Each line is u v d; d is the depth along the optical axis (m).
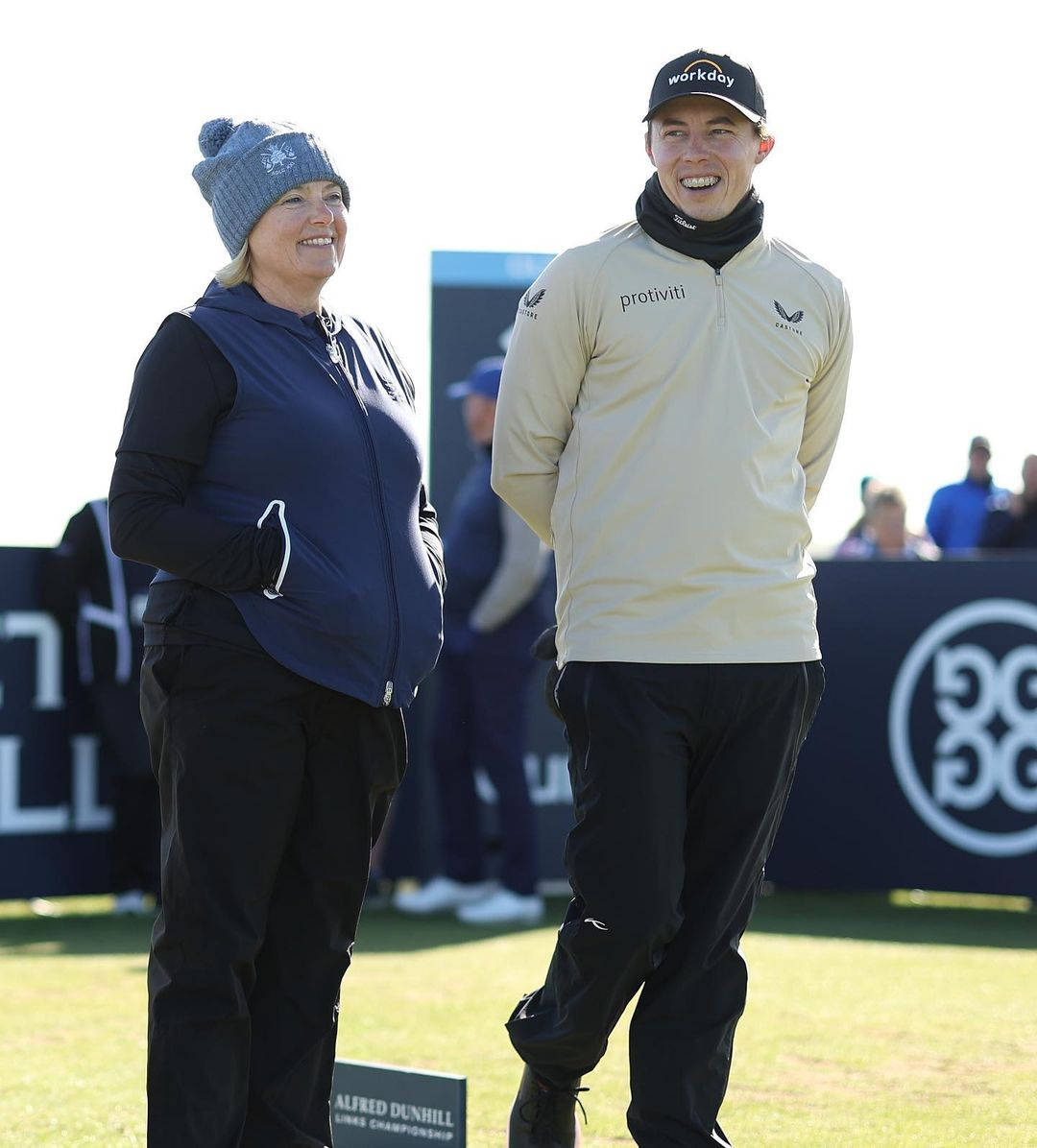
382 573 11.05
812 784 28.75
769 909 28.41
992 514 35.03
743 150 11.24
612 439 11.35
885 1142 13.32
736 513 11.21
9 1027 18.25
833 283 11.90
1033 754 27.03
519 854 27.22
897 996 19.69
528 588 26.56
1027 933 25.42
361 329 11.96
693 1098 11.23
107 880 27.88
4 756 27.02
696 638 11.16
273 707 10.80
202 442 10.90
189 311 11.05
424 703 29.61
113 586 26.72
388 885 30.70
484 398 26.69
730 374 11.27
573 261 11.53
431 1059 16.45
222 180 11.18
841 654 28.56
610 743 11.17
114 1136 13.70
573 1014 11.48
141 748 26.86
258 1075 11.15
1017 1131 13.64
